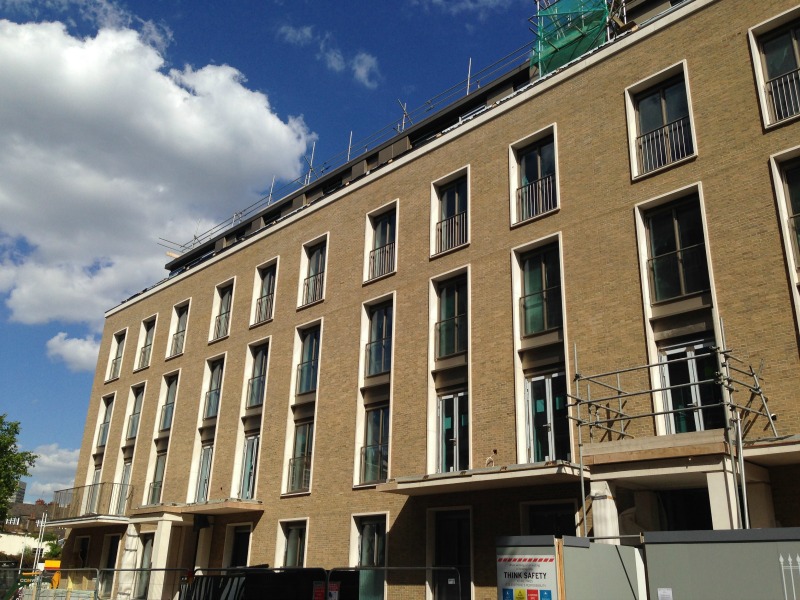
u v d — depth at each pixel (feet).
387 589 57.93
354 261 74.33
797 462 39.91
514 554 34.76
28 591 88.38
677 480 41.75
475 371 58.18
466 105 79.15
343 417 68.54
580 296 53.31
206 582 49.08
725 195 47.60
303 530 68.85
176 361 95.71
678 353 47.47
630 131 54.54
